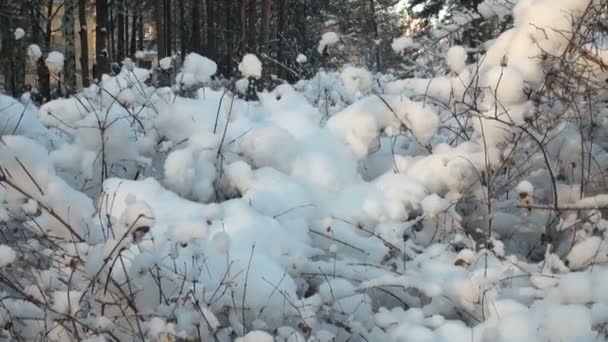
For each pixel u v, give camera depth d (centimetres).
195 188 403
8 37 1748
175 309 276
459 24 526
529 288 311
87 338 274
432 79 450
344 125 436
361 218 386
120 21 2678
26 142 320
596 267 304
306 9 2983
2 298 286
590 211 374
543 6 408
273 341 256
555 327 262
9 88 1788
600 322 245
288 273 328
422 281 327
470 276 321
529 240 404
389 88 462
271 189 394
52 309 276
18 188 302
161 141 448
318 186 409
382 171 454
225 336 280
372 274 346
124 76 542
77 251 296
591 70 393
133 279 285
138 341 274
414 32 604
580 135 404
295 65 1652
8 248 278
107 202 357
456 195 405
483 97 413
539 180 415
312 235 380
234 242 332
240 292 300
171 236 302
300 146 425
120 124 429
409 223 379
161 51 2355
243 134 438
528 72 394
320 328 303
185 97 530
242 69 452
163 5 2606
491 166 404
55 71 504
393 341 300
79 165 410
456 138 458
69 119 474
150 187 382
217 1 2831
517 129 398
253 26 2433
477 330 293
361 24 2947
